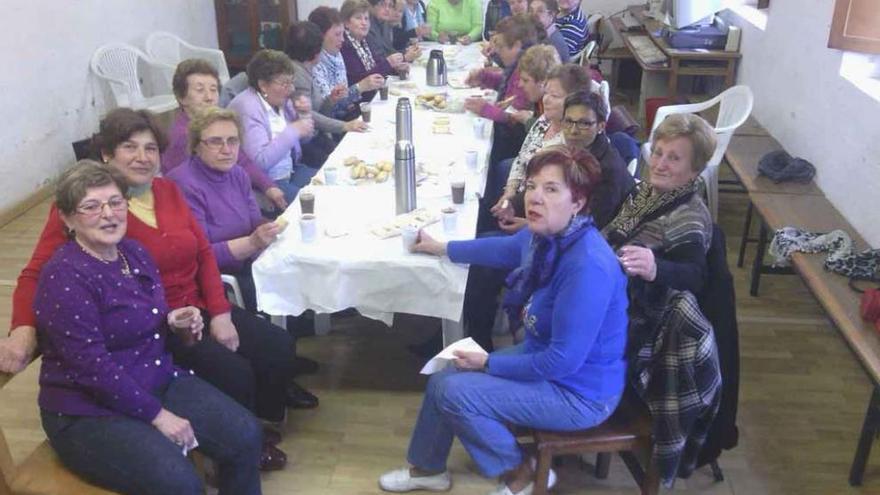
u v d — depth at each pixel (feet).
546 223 6.06
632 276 6.48
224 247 8.14
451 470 7.91
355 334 10.51
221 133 8.27
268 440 8.14
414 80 15.49
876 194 9.65
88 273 5.87
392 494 7.65
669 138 6.83
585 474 7.94
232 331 7.55
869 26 10.20
